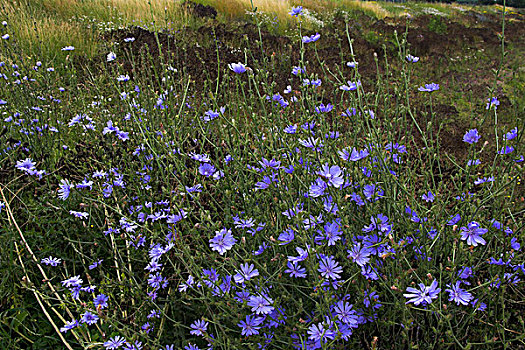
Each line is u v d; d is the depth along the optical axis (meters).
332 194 1.81
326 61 8.46
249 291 1.80
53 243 2.40
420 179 3.14
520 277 2.31
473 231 1.86
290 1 14.09
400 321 1.89
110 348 1.83
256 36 9.27
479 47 12.41
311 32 11.20
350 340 1.84
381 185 2.20
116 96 4.08
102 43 7.05
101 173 2.61
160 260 2.31
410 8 19.53
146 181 2.70
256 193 2.29
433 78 8.79
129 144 3.12
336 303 1.75
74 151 3.32
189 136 3.28
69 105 4.20
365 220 2.12
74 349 2.04
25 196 2.82
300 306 1.66
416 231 2.11
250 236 2.13
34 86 4.05
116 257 2.27
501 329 1.79
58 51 6.43
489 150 4.79
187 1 11.30
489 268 2.03
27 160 2.50
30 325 2.15
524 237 2.21
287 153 2.25
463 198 2.29
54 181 2.87
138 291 2.01
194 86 4.76
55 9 8.91
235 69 2.43
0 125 3.40
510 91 8.03
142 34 7.60
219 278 1.93
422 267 1.92
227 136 2.49
